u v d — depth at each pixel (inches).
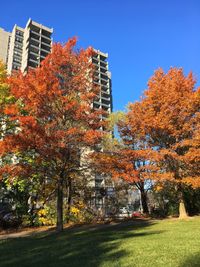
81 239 532.1
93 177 1136.8
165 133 924.6
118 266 291.1
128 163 770.8
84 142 676.1
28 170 685.3
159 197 1279.5
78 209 1040.2
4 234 848.3
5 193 1074.1
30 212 1033.5
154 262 294.7
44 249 452.4
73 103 674.2
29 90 653.9
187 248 356.5
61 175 719.1
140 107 967.0
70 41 738.8
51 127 677.3
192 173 914.1
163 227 673.0
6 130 878.4
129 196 1435.8
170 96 893.8
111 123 1154.0
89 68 746.8
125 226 788.0
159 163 925.8
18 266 341.1
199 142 861.2
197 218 866.1
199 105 900.0
